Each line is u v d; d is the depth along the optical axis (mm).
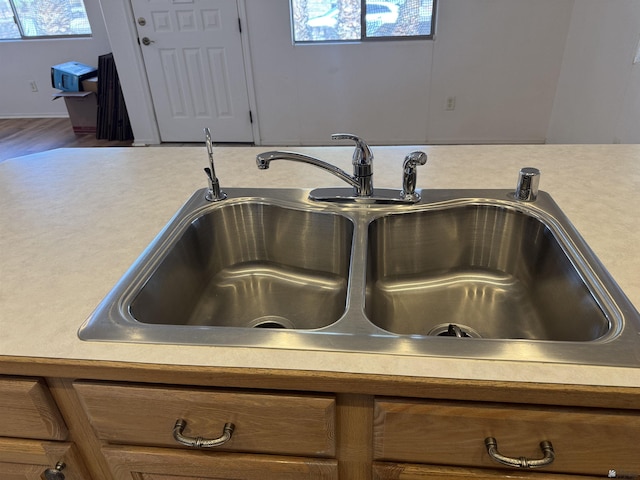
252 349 623
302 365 596
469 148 1353
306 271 1114
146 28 3738
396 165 1250
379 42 3605
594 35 3008
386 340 625
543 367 574
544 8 3330
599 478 640
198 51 3805
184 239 967
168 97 4027
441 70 3652
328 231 1046
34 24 4738
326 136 4059
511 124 3805
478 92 3701
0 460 799
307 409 625
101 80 4215
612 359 578
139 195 1136
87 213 1048
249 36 3697
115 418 685
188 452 714
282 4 3543
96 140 4434
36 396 687
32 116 5211
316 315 1026
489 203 1017
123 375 630
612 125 2811
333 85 3826
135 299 761
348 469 709
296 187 1142
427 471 667
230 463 706
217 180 1086
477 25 3443
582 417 576
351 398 627
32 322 694
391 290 1057
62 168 1340
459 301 1027
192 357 617
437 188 1090
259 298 1081
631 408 566
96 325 681
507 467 652
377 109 3883
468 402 597
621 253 805
